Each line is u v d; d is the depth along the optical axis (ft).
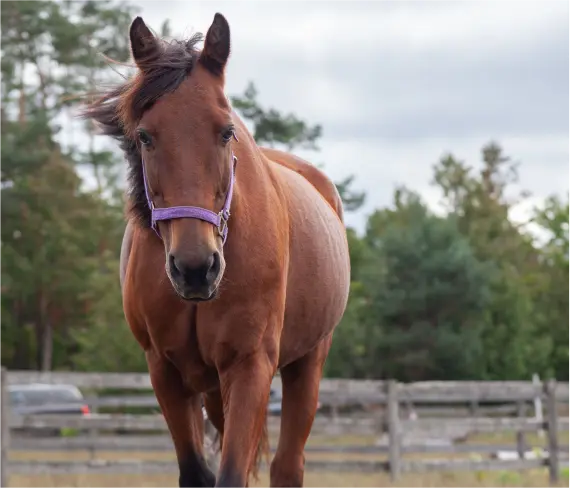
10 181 151.43
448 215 134.00
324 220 19.65
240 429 15.92
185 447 17.37
